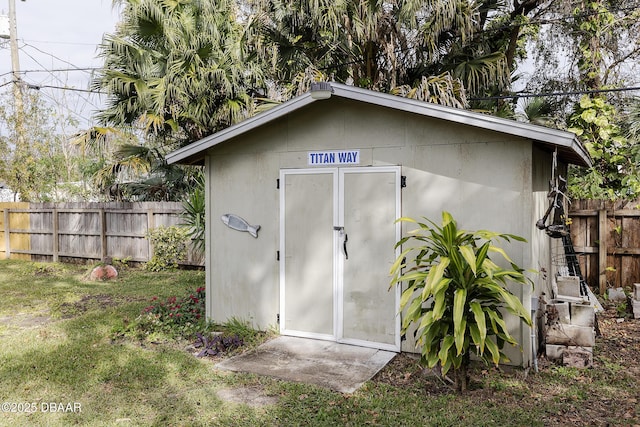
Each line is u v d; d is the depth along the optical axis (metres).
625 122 9.04
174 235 10.72
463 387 4.20
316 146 5.57
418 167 5.03
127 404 4.03
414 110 4.71
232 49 11.38
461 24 9.05
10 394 4.23
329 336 5.57
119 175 11.54
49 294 8.55
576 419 3.72
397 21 9.25
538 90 11.70
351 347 5.38
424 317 4.04
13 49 14.79
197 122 10.88
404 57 10.21
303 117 5.62
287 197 5.76
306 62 10.53
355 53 10.61
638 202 7.69
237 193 6.11
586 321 4.80
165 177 12.17
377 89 10.37
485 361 4.08
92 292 8.70
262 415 3.81
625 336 5.85
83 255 12.30
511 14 11.31
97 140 10.57
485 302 4.33
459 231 4.36
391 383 4.44
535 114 9.95
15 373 4.70
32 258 13.25
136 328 6.04
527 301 4.55
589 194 8.71
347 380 4.46
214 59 11.16
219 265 6.27
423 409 3.88
